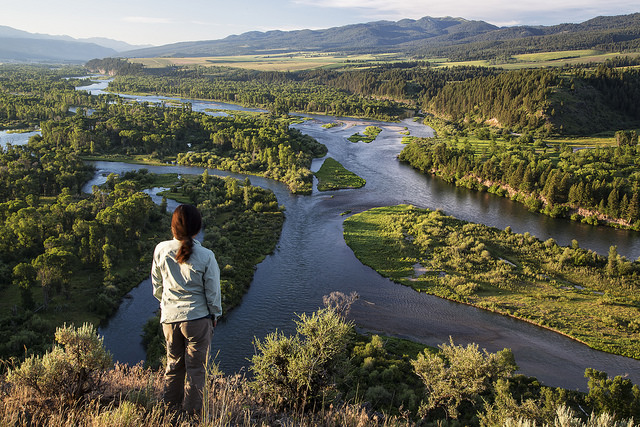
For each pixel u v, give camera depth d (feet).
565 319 187.11
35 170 377.30
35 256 227.20
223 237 261.24
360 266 241.55
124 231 250.37
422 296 208.54
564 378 149.79
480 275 225.97
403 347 161.48
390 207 343.46
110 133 571.28
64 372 33.53
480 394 108.99
